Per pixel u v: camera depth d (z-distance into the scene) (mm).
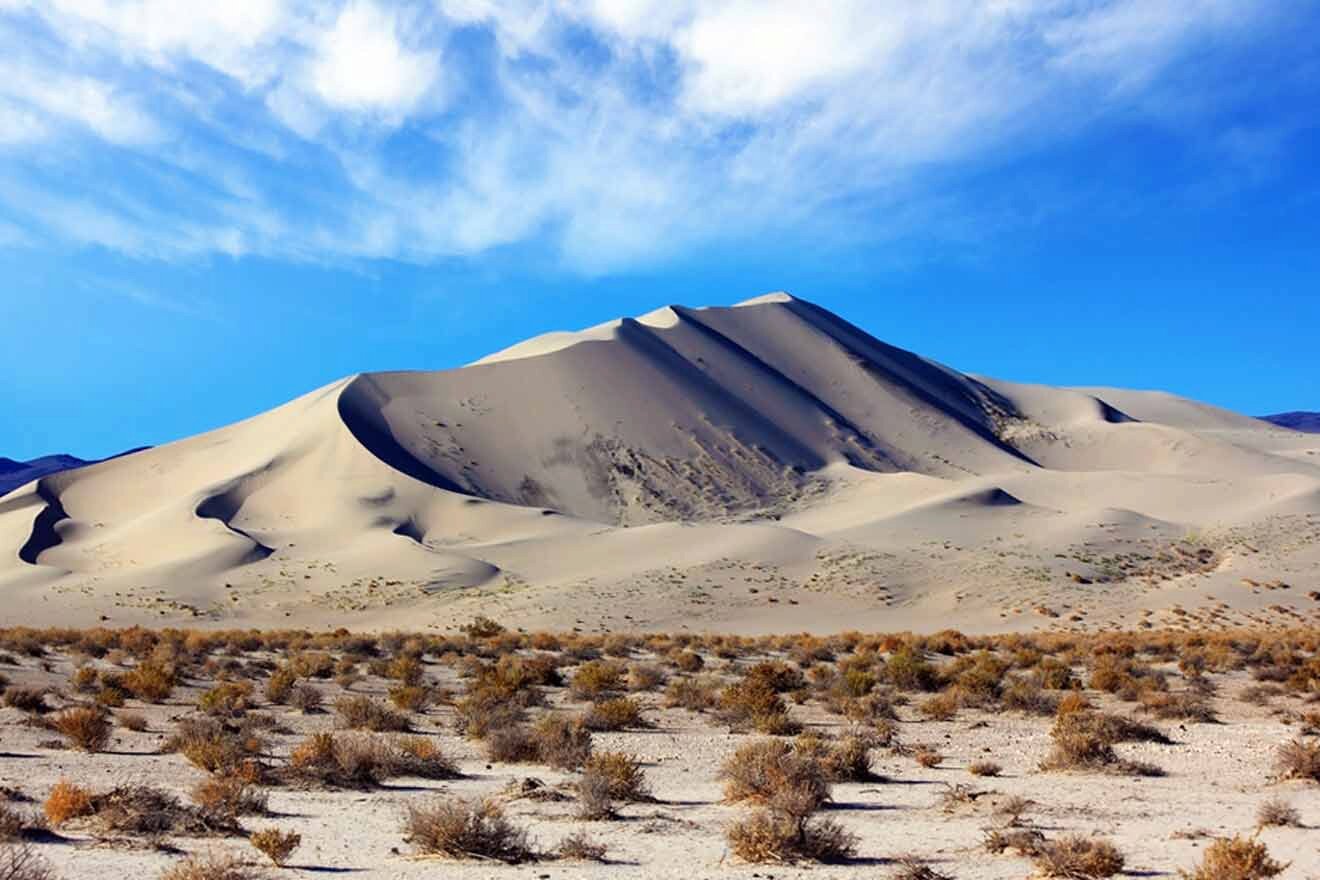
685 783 16781
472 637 58062
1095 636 58250
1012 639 52938
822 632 67188
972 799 14906
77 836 11844
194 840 11906
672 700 28062
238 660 40250
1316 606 73062
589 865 10953
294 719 24500
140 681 27688
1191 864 10945
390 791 15695
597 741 21500
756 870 10734
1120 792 15773
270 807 14109
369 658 43281
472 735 22016
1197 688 31109
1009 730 23938
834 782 16750
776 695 25266
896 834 12750
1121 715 25109
